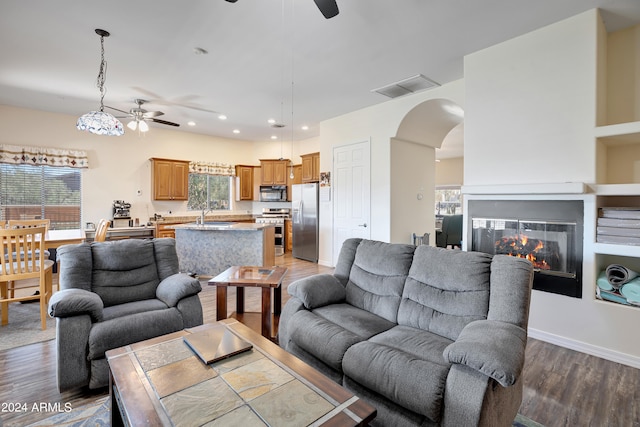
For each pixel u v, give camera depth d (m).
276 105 5.24
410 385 1.51
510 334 1.56
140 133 6.62
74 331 2.01
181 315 2.42
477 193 3.19
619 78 2.90
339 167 5.87
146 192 6.72
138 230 6.12
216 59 3.58
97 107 5.35
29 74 3.98
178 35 3.07
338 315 2.30
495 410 1.46
